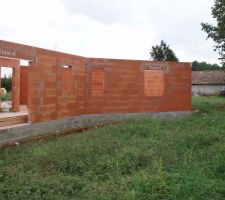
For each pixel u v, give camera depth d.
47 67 12.88
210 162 7.80
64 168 7.96
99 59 16.06
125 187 6.41
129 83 16.72
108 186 6.66
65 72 14.13
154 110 17.31
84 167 7.94
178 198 5.87
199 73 49.22
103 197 6.12
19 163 8.27
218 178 6.96
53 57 13.23
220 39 25.50
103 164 7.90
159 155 8.54
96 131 12.37
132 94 16.80
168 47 51.59
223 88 42.94
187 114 18.14
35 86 12.24
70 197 6.38
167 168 7.64
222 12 24.30
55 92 13.46
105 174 7.46
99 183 6.96
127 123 14.63
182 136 10.54
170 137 10.57
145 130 11.81
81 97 15.45
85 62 15.66
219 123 13.03
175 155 8.56
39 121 12.52
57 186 6.67
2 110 14.71
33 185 6.65
